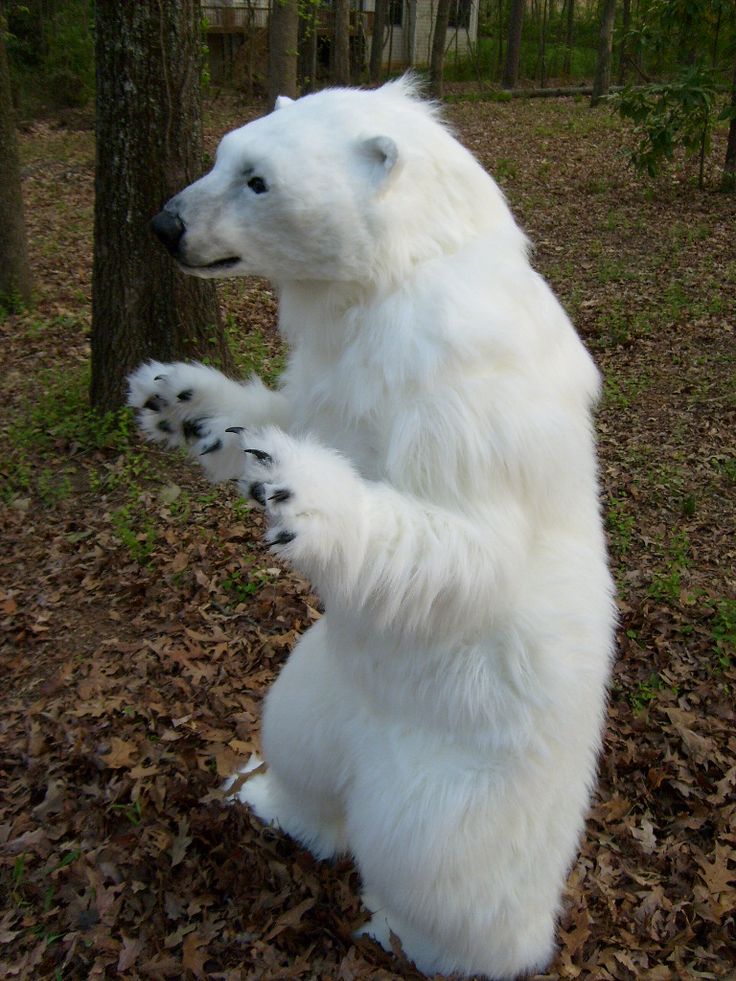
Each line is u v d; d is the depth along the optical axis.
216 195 2.12
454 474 1.95
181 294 5.83
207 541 4.99
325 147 2.05
